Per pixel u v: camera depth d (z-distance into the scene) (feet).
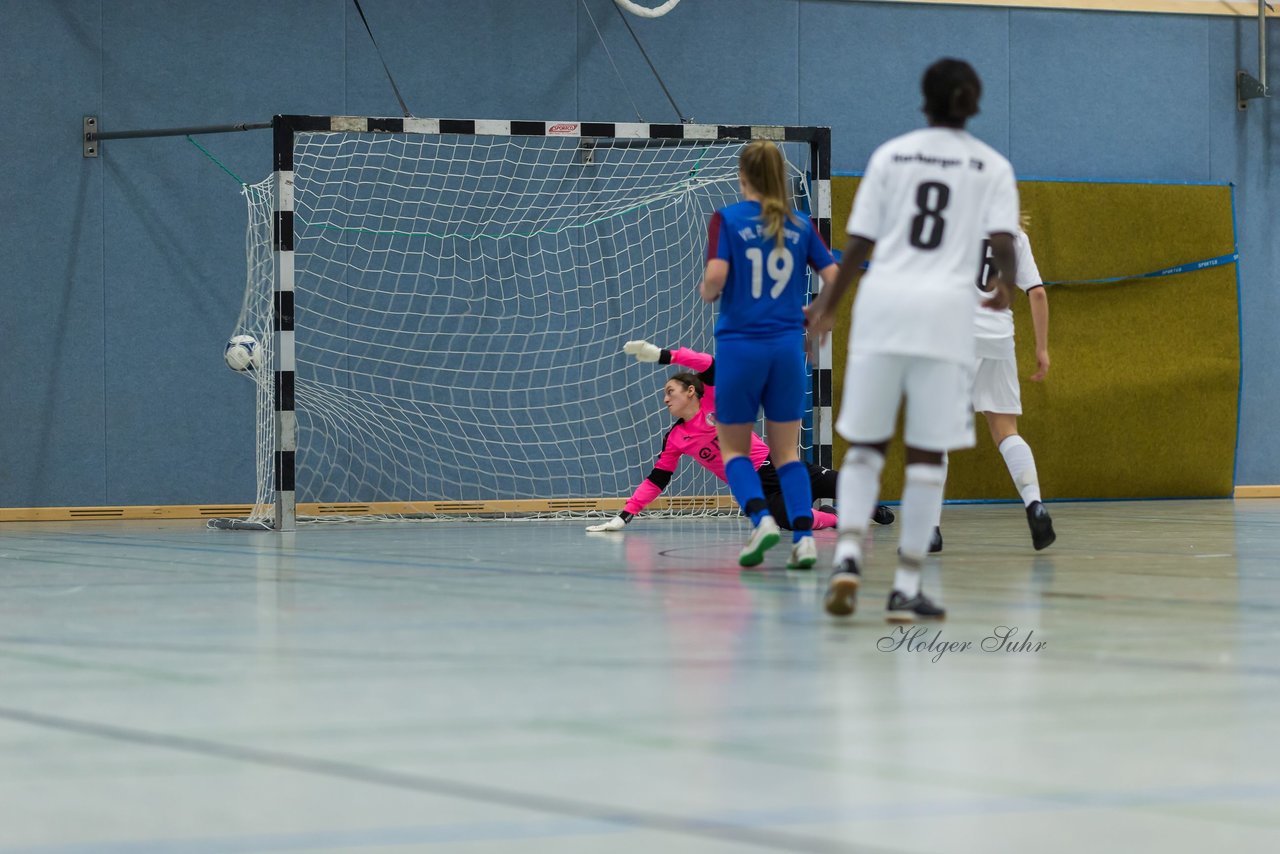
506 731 31.42
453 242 145.18
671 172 150.71
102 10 137.90
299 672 39.37
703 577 67.21
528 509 146.20
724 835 23.45
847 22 155.63
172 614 52.85
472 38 146.20
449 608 54.49
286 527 111.04
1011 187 49.83
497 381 146.20
